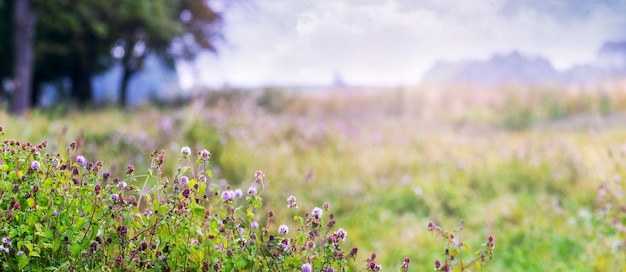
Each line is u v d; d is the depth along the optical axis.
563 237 5.96
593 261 4.86
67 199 2.69
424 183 8.09
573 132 14.07
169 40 22.48
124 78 23.94
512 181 8.41
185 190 2.65
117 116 10.62
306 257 2.79
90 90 23.41
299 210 6.04
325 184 7.67
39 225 2.49
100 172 3.58
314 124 11.34
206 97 12.94
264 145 9.21
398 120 18.27
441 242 5.87
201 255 2.65
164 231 2.62
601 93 17.70
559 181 8.24
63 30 19.89
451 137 12.75
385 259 5.33
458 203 7.50
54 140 6.29
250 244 2.73
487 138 13.11
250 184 6.53
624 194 5.32
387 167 9.07
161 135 8.53
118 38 21.95
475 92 19.89
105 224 2.66
